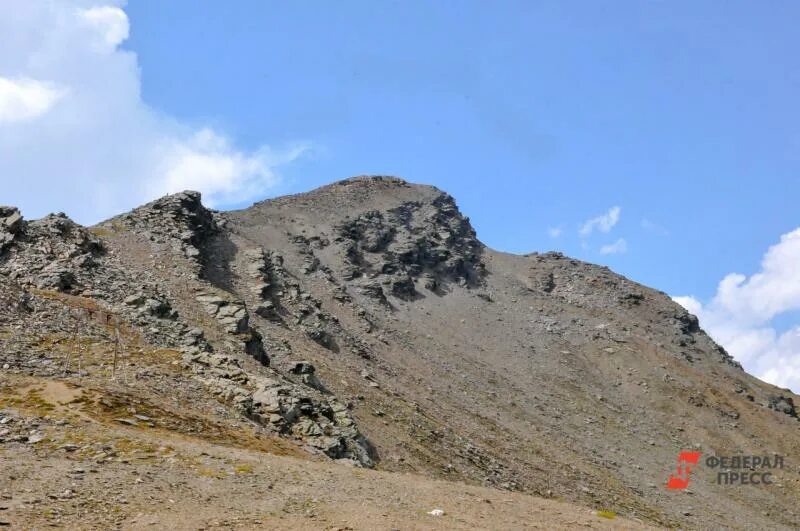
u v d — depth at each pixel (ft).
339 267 594.24
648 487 364.17
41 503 75.31
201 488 92.32
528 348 574.97
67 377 142.31
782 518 375.86
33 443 99.66
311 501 94.22
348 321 460.14
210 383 170.19
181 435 125.49
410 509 97.55
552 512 117.08
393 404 286.05
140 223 371.35
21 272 223.10
